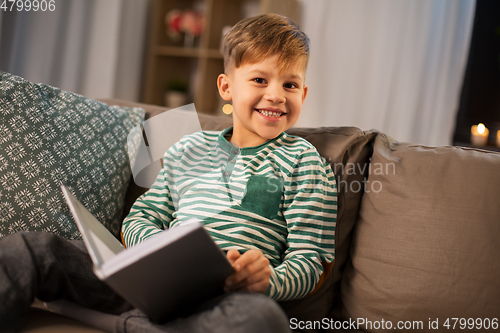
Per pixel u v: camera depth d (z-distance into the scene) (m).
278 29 0.91
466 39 2.10
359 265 0.84
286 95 0.90
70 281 0.67
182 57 3.21
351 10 2.40
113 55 2.83
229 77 0.98
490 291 0.69
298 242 0.82
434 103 2.18
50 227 0.84
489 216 0.74
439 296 0.72
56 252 0.65
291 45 0.89
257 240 0.83
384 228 0.83
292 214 0.84
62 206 0.87
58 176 0.88
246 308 0.53
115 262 0.48
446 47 2.14
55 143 0.90
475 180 0.78
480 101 2.24
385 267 0.79
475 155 0.82
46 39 2.64
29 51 2.58
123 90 3.04
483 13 2.21
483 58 2.23
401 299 0.75
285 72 0.89
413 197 0.81
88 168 0.93
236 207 0.86
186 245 0.50
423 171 0.83
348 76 2.43
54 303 0.69
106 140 1.00
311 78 2.53
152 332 0.56
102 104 1.07
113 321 0.62
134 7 3.02
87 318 0.65
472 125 2.27
